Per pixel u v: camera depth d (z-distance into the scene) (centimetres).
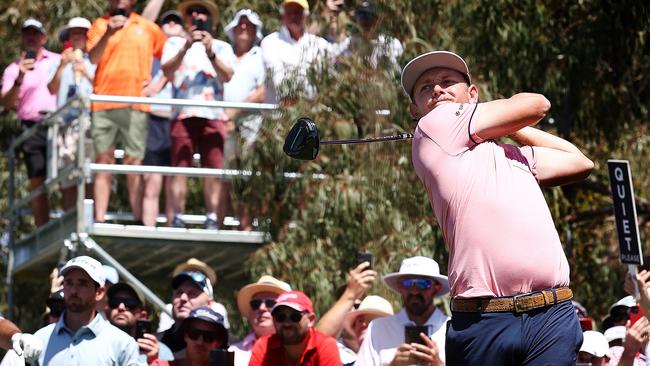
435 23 2420
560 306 977
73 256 2294
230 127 2347
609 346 1773
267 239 2339
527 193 998
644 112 2647
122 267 2384
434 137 1015
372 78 2319
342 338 1836
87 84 2483
